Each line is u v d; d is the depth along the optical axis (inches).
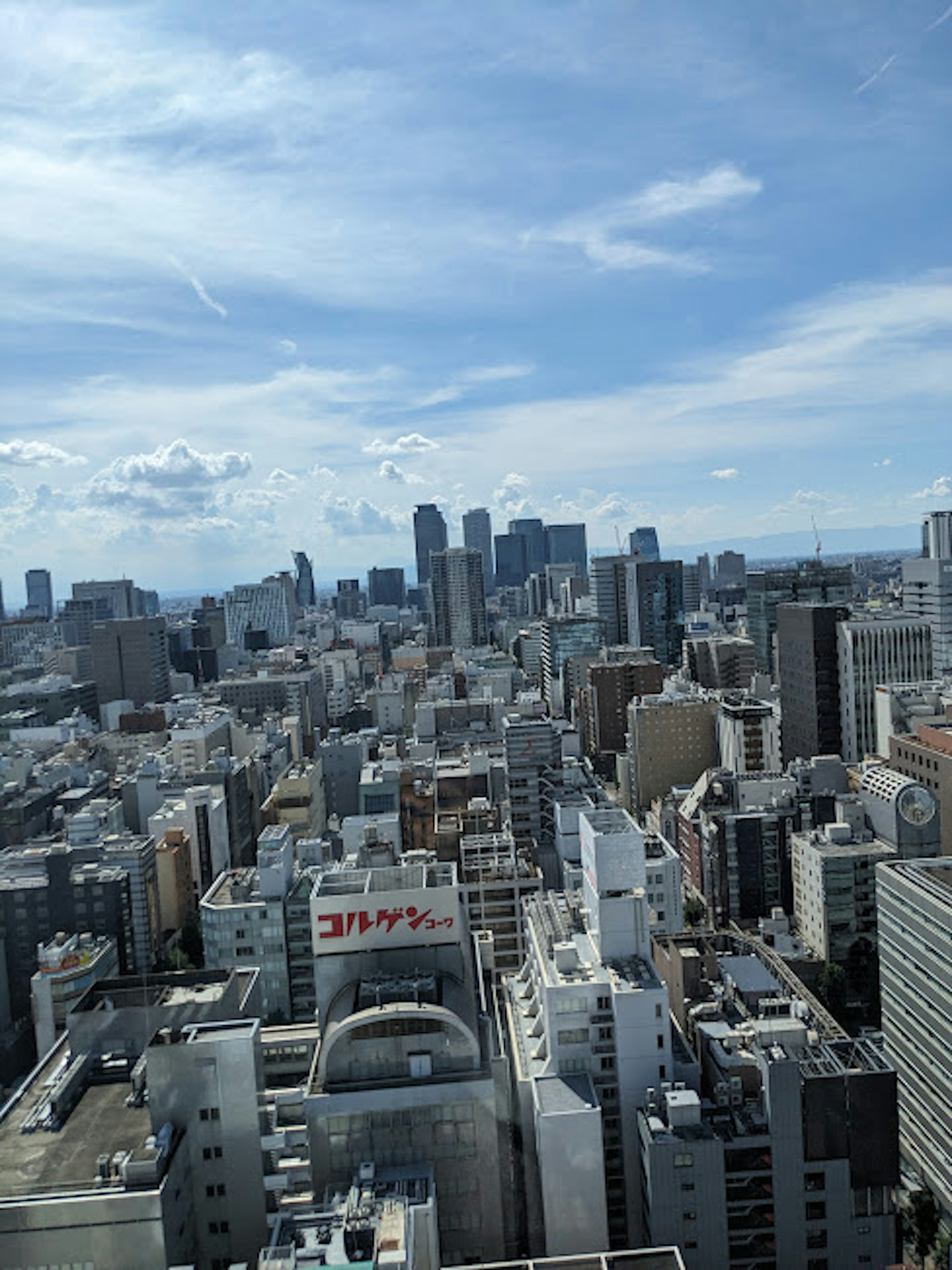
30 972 5590.6
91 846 6309.1
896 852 6953.7
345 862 5920.3
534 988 4471.0
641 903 4207.7
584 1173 3592.5
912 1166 5044.3
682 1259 3555.6
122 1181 2810.0
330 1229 2810.0
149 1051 3061.0
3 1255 2763.3
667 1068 3951.8
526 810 7775.6
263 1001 4635.8
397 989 3339.1
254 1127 3063.5
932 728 7844.5
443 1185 3186.5
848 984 6683.1
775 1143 3668.8
